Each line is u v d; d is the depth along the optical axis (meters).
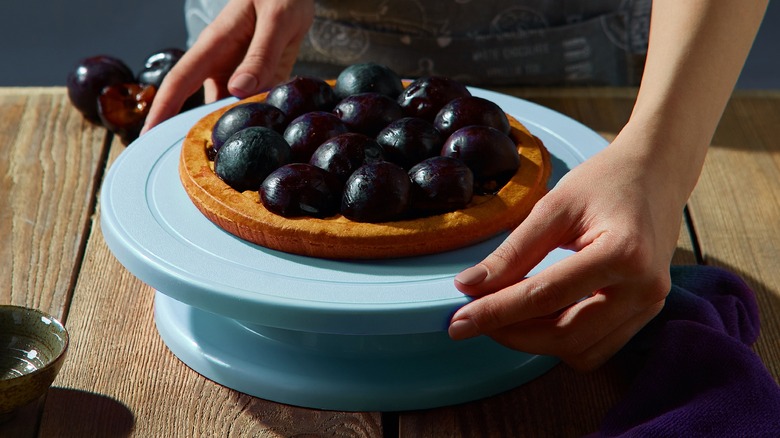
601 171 0.58
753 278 0.70
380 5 0.95
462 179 0.60
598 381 0.62
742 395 0.56
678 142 0.60
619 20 0.97
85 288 0.69
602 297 0.56
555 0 0.95
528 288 0.55
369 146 0.61
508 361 0.61
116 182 0.65
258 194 0.61
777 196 0.79
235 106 0.66
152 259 0.58
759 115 0.90
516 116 0.74
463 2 0.94
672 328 0.59
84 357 0.63
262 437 0.58
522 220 0.61
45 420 0.58
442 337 0.60
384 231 0.58
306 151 0.63
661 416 0.55
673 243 0.58
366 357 0.61
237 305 0.56
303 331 0.58
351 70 0.70
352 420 0.59
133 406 0.60
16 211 0.76
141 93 0.86
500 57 0.97
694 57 0.62
